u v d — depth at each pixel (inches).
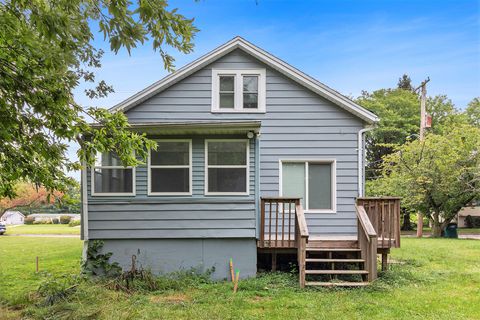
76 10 130.1
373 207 285.7
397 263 329.7
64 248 526.0
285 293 237.0
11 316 196.1
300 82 342.3
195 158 295.0
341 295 230.8
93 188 287.7
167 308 207.0
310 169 346.0
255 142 293.3
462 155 629.9
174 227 287.7
